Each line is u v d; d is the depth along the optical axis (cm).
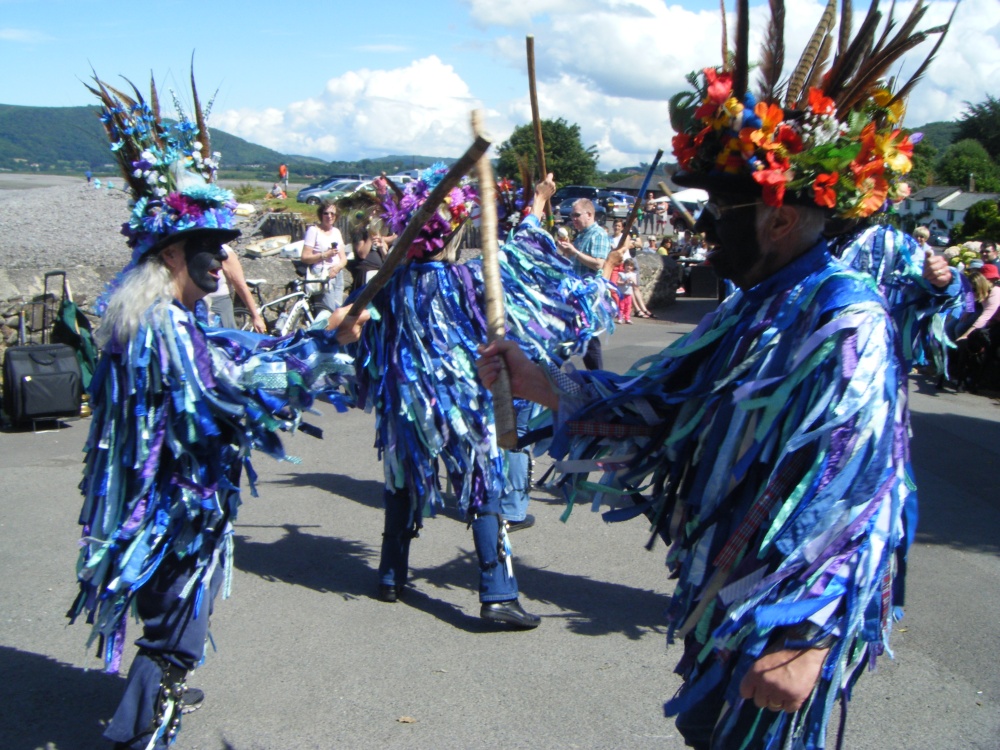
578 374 199
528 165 408
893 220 365
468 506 370
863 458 154
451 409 365
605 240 659
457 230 377
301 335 260
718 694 183
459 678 333
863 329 157
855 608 153
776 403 161
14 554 434
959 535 505
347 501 539
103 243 1916
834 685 162
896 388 158
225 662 341
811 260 171
